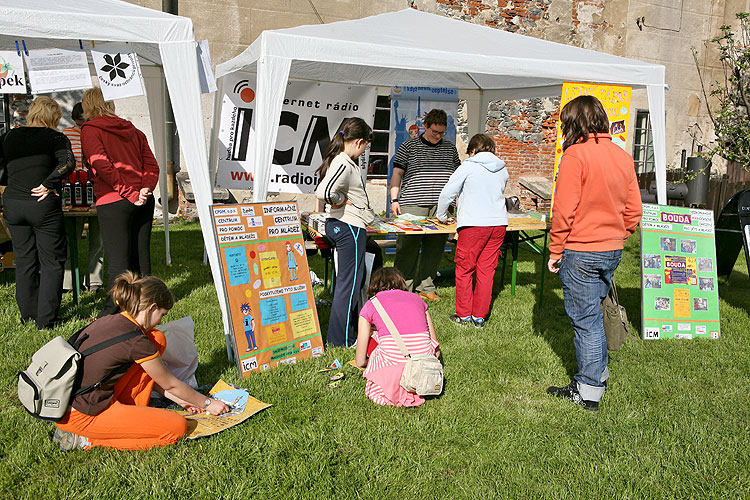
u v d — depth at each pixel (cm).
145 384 285
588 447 295
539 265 715
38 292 426
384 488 258
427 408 330
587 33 1169
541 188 1127
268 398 332
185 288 548
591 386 336
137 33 367
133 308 275
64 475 254
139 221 446
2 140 401
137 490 246
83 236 721
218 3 916
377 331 358
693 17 1245
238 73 605
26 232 414
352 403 331
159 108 612
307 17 973
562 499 254
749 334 484
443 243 551
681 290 479
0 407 307
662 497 257
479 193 458
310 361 384
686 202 983
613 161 320
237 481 256
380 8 1015
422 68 438
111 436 270
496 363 398
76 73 353
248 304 365
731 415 333
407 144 570
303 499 248
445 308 527
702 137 1299
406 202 573
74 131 504
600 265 324
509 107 1134
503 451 289
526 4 1117
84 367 262
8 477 249
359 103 644
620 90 512
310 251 596
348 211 402
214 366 376
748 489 263
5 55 338
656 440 303
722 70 1287
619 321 437
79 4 387
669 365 408
